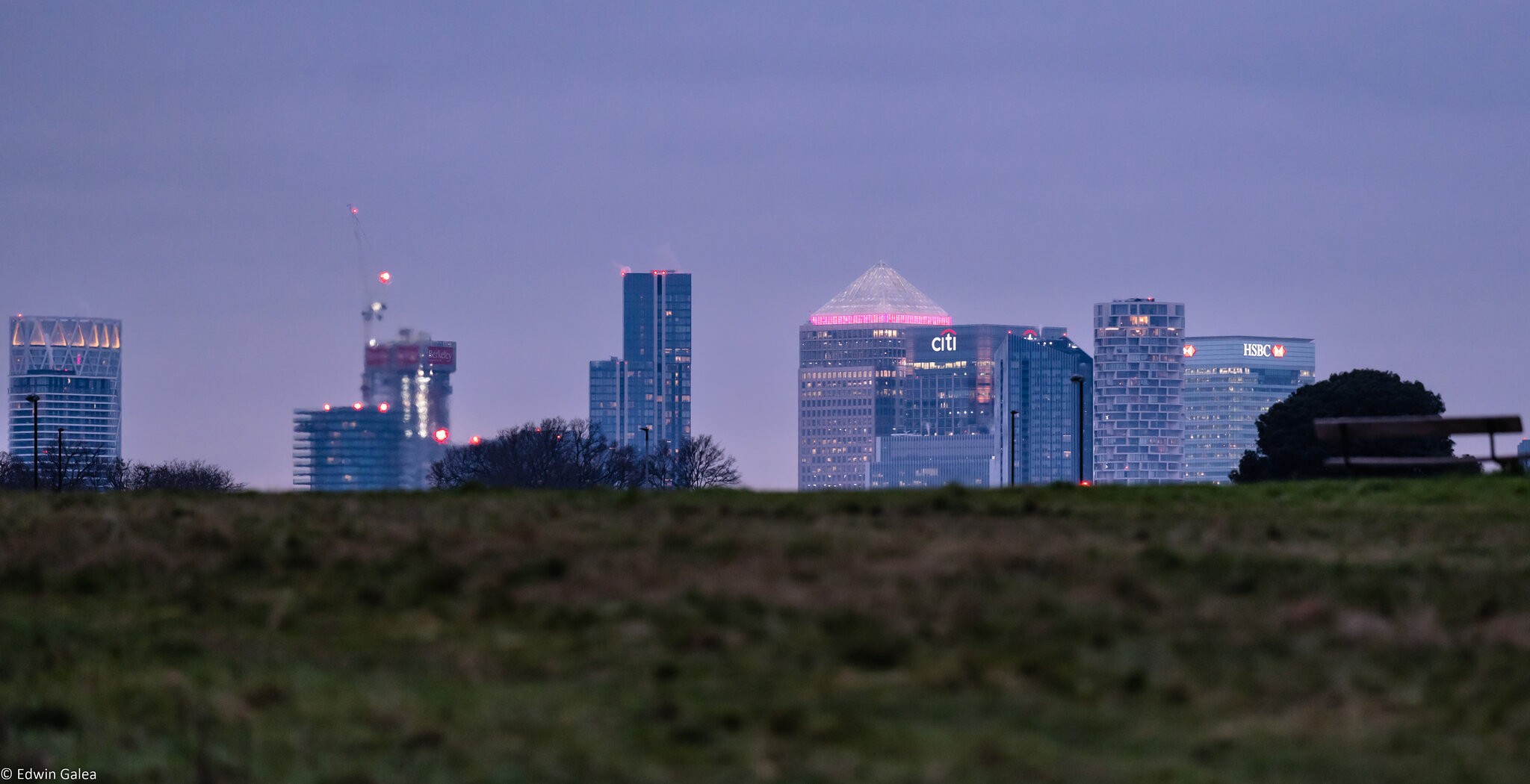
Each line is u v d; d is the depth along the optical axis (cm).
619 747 5359
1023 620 6400
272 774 5344
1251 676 5853
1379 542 8194
